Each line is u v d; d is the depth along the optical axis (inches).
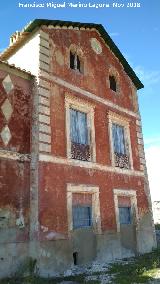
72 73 618.8
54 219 493.7
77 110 613.3
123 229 648.4
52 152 522.3
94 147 617.9
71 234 517.3
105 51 748.6
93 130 628.7
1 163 464.4
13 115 499.2
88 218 572.4
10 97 502.3
